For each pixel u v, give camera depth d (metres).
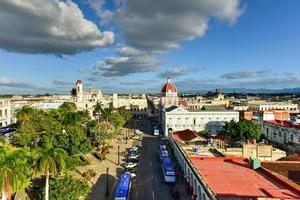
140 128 180.38
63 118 115.44
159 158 99.56
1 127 134.25
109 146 114.56
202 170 51.03
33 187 61.53
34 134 89.50
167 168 73.56
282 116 133.25
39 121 96.62
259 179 45.31
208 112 146.00
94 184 71.69
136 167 87.50
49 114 112.69
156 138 143.50
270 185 42.22
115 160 96.56
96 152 102.00
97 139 110.88
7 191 44.00
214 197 35.84
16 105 158.00
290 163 51.50
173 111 145.75
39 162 51.38
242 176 47.06
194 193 53.56
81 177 75.38
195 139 95.00
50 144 79.88
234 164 55.34
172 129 142.00
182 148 78.56
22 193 60.38
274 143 116.00
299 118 128.88
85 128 123.56
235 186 41.59
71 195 51.12
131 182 72.31
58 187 51.72
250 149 66.81
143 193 65.25
